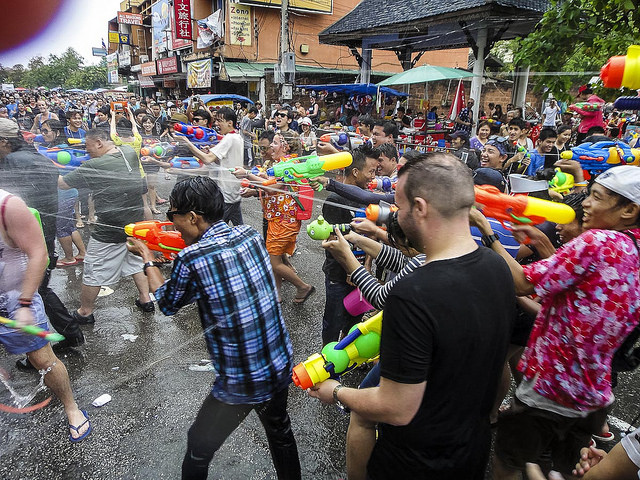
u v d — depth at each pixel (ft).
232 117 13.17
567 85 9.39
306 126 23.98
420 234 3.80
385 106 33.58
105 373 8.86
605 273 4.33
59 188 9.00
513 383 9.05
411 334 3.40
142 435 7.30
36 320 6.43
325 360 4.60
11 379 8.28
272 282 5.47
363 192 7.58
